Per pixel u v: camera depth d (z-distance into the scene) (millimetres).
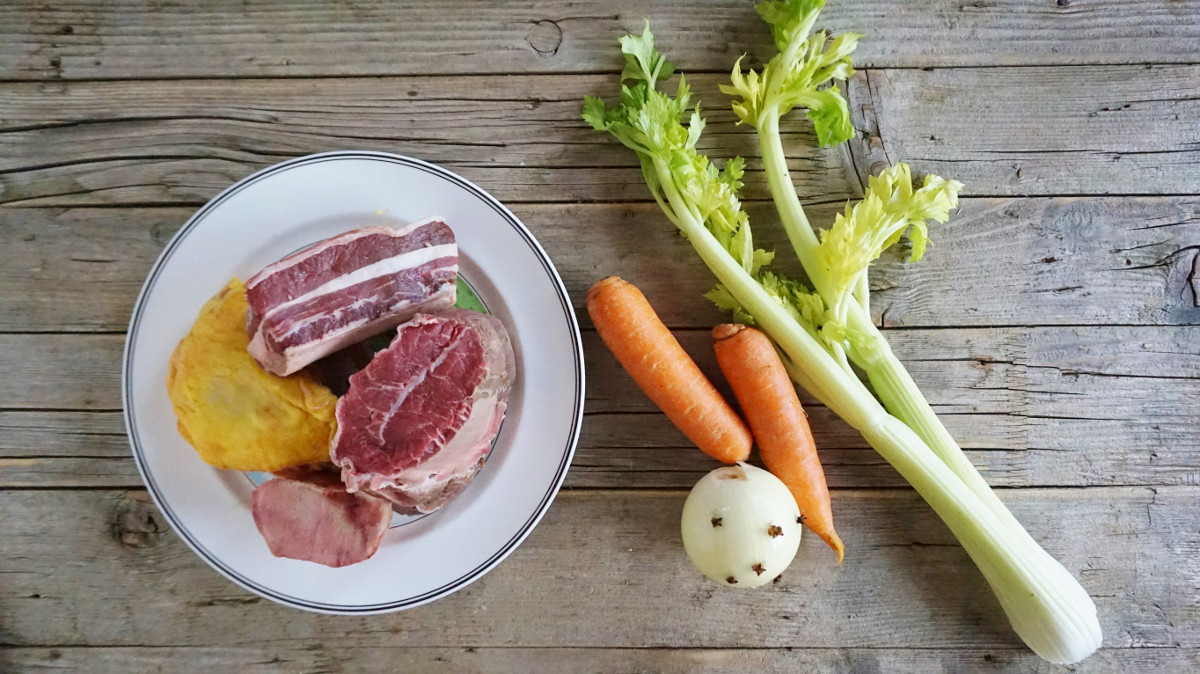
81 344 512
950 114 527
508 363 477
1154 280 526
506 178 522
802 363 495
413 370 458
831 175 527
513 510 493
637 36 522
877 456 527
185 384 455
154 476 478
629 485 525
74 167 512
